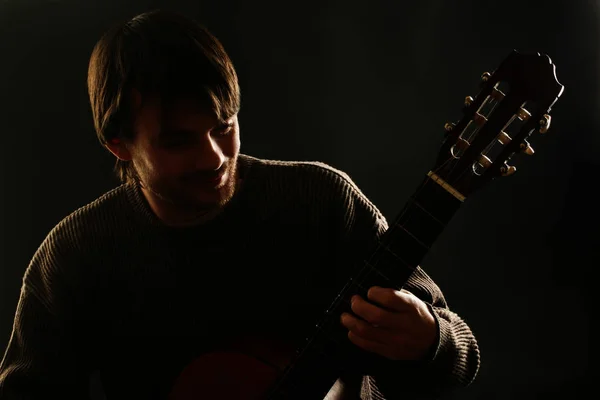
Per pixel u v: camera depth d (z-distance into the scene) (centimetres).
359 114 208
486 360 209
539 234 202
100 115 87
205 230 93
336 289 98
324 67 207
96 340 104
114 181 207
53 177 207
